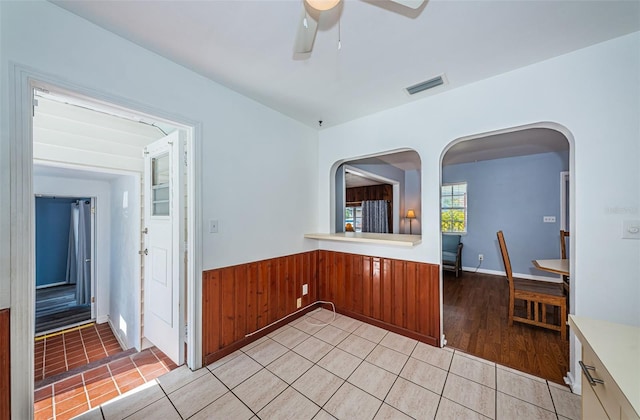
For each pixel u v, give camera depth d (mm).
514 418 1477
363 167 4422
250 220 2354
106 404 1620
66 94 1386
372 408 1565
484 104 2002
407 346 2264
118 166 2703
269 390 1725
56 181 3527
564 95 1690
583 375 977
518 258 4688
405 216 6320
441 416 1499
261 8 1300
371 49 1629
